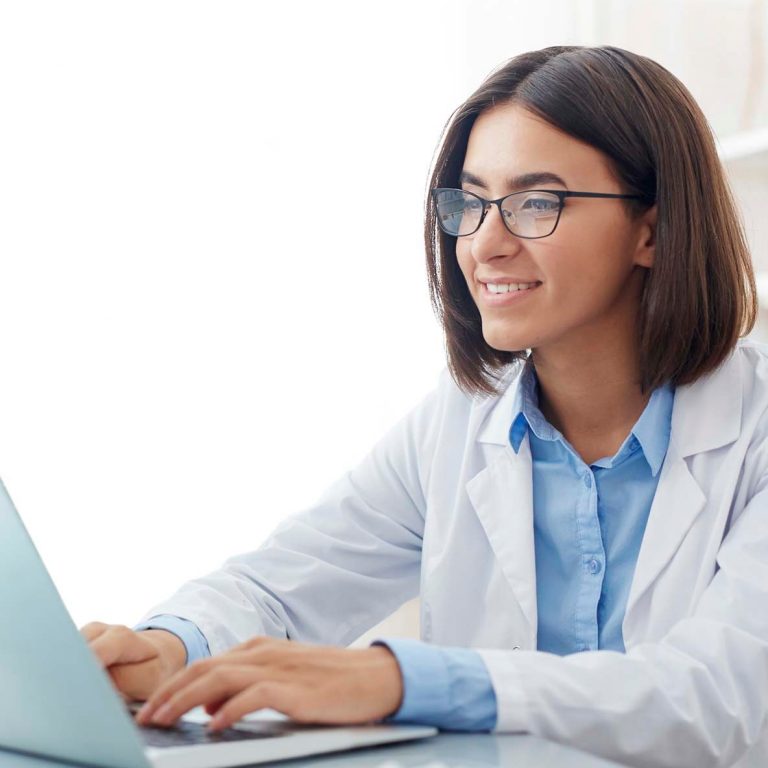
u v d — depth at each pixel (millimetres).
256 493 2621
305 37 2646
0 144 2449
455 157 1261
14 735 718
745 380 1229
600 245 1159
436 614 1292
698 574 1134
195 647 1064
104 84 2504
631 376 1245
